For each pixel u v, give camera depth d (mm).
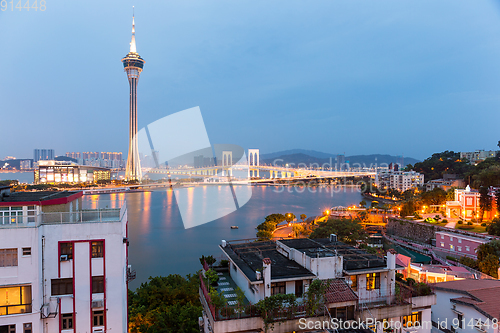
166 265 99062
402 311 29078
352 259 32250
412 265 61000
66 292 25203
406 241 116375
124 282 28672
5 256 23438
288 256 34344
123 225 28328
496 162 173625
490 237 85938
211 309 27297
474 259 79688
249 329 25734
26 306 23625
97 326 25531
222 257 45125
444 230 104062
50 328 24625
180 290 47469
